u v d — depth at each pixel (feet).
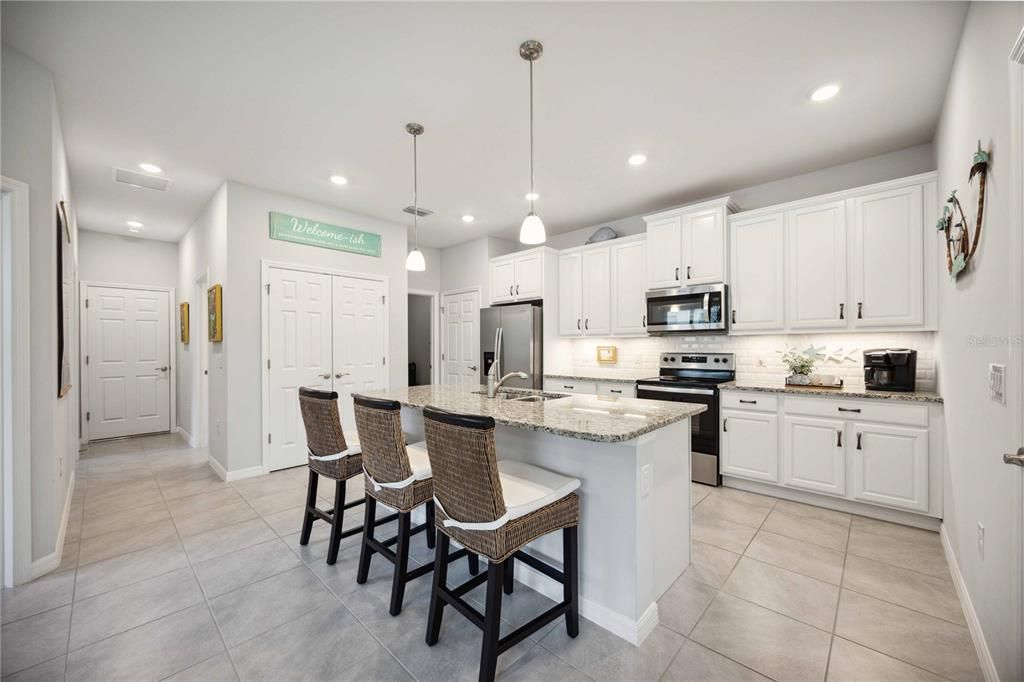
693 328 12.22
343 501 7.50
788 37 6.46
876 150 10.11
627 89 7.79
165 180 11.85
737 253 11.69
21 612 6.10
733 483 11.22
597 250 15.07
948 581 6.75
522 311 15.58
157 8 5.83
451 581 6.88
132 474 12.65
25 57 6.77
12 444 6.70
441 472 5.13
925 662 5.08
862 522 8.98
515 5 5.85
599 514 5.85
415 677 4.92
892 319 9.41
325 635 5.64
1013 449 4.20
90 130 9.11
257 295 12.48
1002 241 4.60
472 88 7.75
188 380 16.81
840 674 4.90
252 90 7.76
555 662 5.12
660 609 6.10
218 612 6.12
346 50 6.73
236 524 9.12
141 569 7.27
